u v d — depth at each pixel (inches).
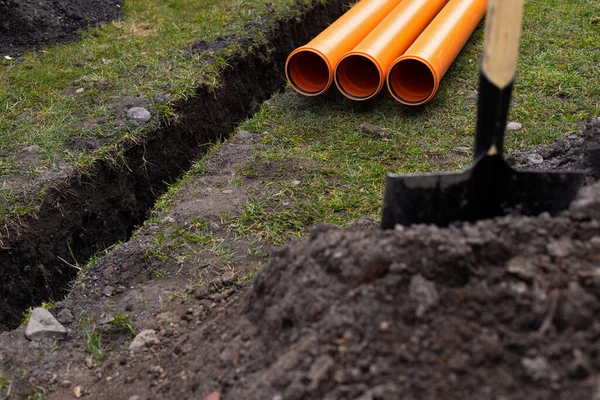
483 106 87.2
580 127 183.5
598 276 74.5
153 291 131.4
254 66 229.6
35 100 192.5
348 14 227.0
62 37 233.0
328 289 83.4
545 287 74.7
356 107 205.8
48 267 151.1
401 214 91.6
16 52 222.2
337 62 201.2
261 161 177.8
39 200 150.9
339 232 91.0
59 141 170.9
